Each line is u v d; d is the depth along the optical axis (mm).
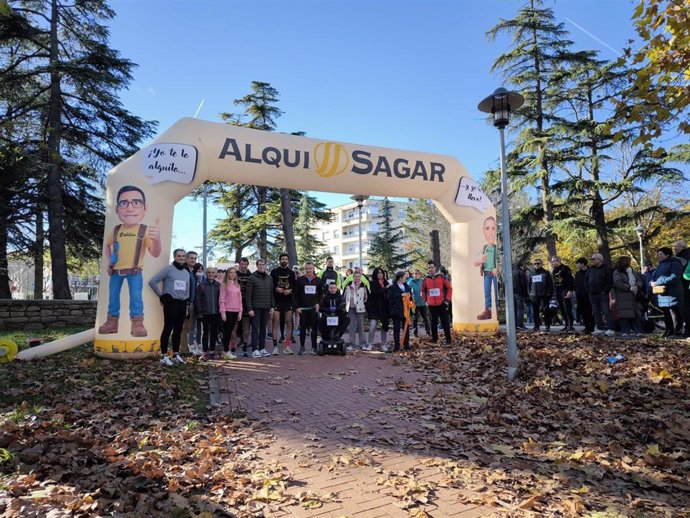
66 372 7449
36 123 17484
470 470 4152
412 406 6203
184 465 4289
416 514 3395
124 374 7469
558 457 4430
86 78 16781
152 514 3324
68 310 15203
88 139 18344
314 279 10430
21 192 16922
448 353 9898
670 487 3828
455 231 12961
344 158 10977
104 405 6070
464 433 5172
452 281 13109
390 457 4500
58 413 5566
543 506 3508
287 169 10445
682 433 4902
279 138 10453
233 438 5016
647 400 6113
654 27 5414
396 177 11703
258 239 28484
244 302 9805
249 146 10023
